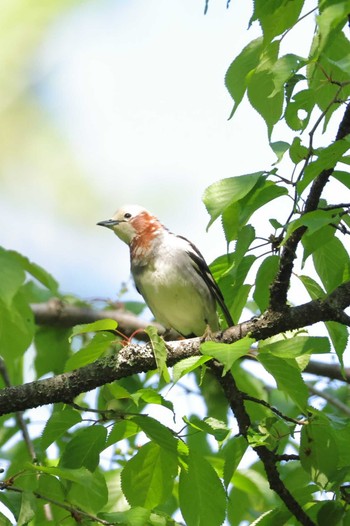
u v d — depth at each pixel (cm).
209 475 919
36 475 948
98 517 877
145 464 947
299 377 876
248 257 1015
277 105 929
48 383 1025
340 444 991
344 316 1012
